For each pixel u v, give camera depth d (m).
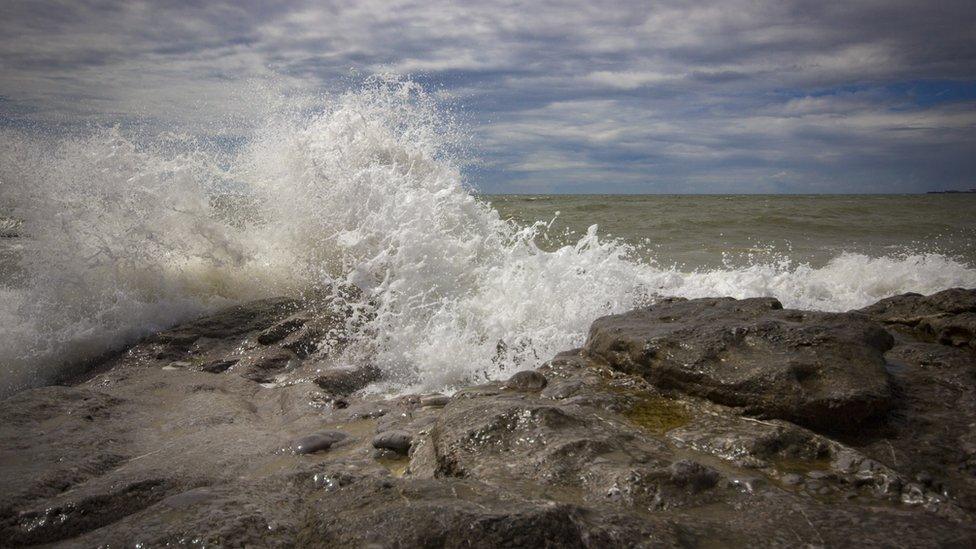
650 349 3.93
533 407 3.15
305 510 2.47
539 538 2.02
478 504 2.18
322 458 3.35
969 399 3.41
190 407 4.15
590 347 4.53
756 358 3.64
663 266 9.45
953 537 2.30
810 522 2.39
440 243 6.21
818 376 3.43
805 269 8.24
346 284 6.20
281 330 5.53
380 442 3.39
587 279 5.95
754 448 3.01
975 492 2.70
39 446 3.31
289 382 4.82
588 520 2.23
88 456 3.16
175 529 2.28
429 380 4.87
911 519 2.44
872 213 15.30
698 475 2.64
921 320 4.71
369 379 4.92
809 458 2.99
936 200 21.66
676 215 15.13
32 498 2.66
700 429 3.26
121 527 2.33
